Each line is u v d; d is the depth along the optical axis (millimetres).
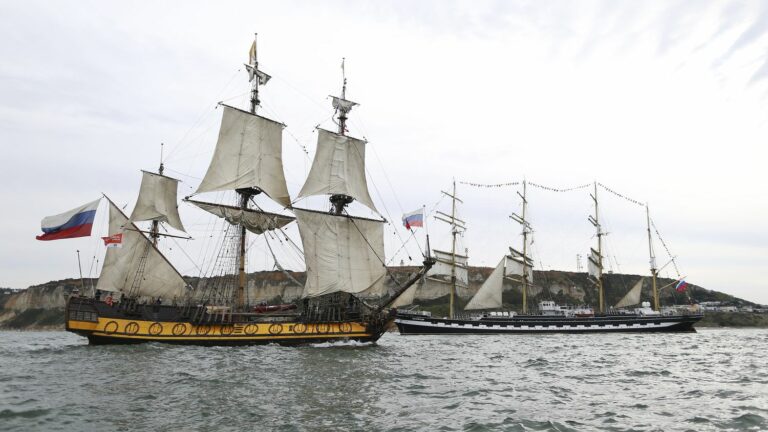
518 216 101812
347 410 18953
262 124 54844
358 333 49094
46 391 21672
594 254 102750
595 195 103812
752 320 155250
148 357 34031
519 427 16656
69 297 40438
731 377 29062
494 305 95062
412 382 26297
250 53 59844
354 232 54719
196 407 18906
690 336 79500
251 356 36375
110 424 16297
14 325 155375
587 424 17188
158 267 49469
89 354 35500
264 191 53688
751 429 16469
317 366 31781
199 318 42812
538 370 32062
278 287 136750
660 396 22641
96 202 43188
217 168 52156
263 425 16469
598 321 87625
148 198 51594
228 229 52969
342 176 56062
